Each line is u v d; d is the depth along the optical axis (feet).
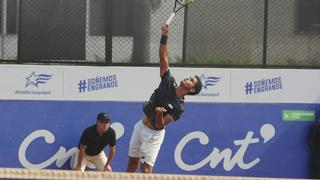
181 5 104.94
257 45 113.91
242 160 113.19
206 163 112.88
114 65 112.78
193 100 112.47
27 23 112.98
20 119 112.27
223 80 112.68
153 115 92.38
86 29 113.09
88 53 113.19
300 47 114.11
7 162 112.47
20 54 112.78
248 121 112.98
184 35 113.29
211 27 113.70
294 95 113.09
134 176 67.10
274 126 113.09
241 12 113.91
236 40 113.91
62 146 112.68
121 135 112.27
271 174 113.19
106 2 112.78
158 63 112.88
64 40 113.19
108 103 112.27
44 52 113.19
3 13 112.57
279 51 114.11
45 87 112.16
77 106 112.37
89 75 112.16
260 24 113.80
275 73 112.88
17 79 111.96
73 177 67.51
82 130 112.47
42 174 67.92
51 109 112.37
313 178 113.09
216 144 112.98
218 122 112.78
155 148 94.12
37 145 112.57
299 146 113.29
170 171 112.47
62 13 113.09
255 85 112.88
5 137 112.27
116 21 113.09
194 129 112.57
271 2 113.91
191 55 113.60
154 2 113.09
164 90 92.12
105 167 109.19
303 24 114.01
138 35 113.09
